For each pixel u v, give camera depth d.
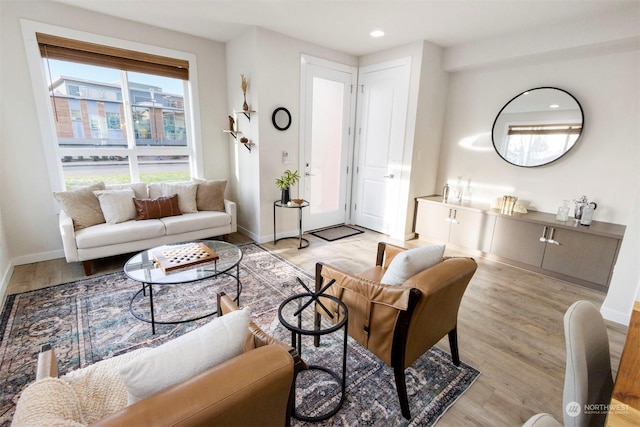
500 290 2.85
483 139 3.92
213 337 0.92
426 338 1.57
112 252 2.94
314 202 4.46
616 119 2.98
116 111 3.43
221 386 0.74
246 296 2.60
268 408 0.85
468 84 3.97
